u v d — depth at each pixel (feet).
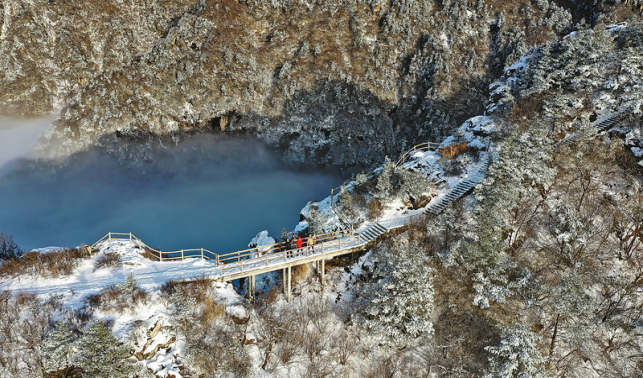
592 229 85.20
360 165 223.51
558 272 83.51
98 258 82.28
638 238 87.97
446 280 82.43
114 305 67.21
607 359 73.20
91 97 213.66
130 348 61.11
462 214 97.14
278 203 188.96
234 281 110.93
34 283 73.00
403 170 113.39
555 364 72.84
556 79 122.01
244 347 71.20
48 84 218.59
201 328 69.67
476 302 74.38
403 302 71.05
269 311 81.56
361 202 110.42
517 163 88.84
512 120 119.85
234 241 151.94
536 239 91.56
